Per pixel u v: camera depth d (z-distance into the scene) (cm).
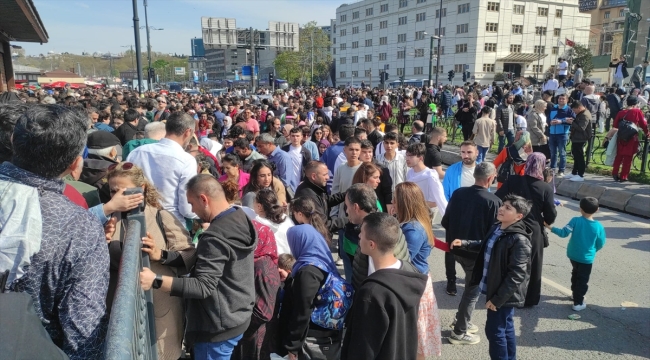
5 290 137
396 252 309
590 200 469
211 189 282
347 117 1176
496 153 1451
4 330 99
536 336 440
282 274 365
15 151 154
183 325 302
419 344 291
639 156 1165
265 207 389
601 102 1714
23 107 184
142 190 247
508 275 343
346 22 9906
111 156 479
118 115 919
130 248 187
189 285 248
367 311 247
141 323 179
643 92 2236
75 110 169
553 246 690
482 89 3116
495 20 7062
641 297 518
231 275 273
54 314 149
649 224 790
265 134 702
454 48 7388
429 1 7725
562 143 1108
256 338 322
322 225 386
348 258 491
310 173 502
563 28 7656
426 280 268
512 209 349
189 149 539
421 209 373
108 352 115
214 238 262
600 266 604
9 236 137
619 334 443
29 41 1944
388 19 8694
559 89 2145
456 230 441
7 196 144
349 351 253
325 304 317
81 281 148
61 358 107
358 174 500
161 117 1246
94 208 230
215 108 1702
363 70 9569
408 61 8338
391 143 623
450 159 1448
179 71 12462
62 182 163
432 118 1909
